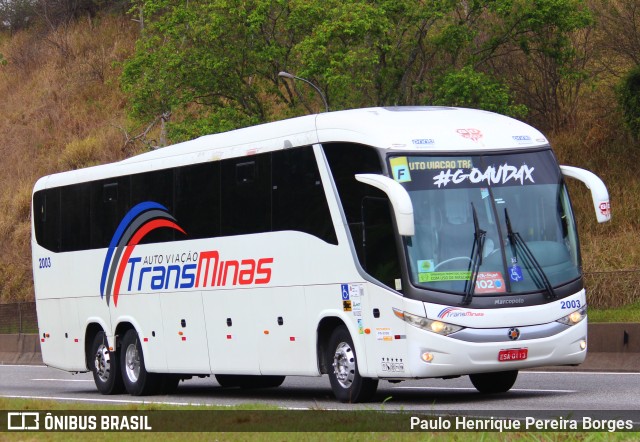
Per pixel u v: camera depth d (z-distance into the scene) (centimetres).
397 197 1562
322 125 1781
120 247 2302
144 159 2259
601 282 2852
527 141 1727
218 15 3631
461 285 1603
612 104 3781
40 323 2580
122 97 6225
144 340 2227
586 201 3491
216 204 2030
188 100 3822
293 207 1830
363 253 1677
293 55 3756
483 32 3881
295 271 1825
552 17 3512
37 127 6278
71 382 2861
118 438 1206
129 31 6969
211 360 2048
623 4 3762
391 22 3600
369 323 1667
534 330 1619
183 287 2111
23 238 5259
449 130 1697
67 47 7006
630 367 2281
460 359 1584
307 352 1808
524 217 1666
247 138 1962
